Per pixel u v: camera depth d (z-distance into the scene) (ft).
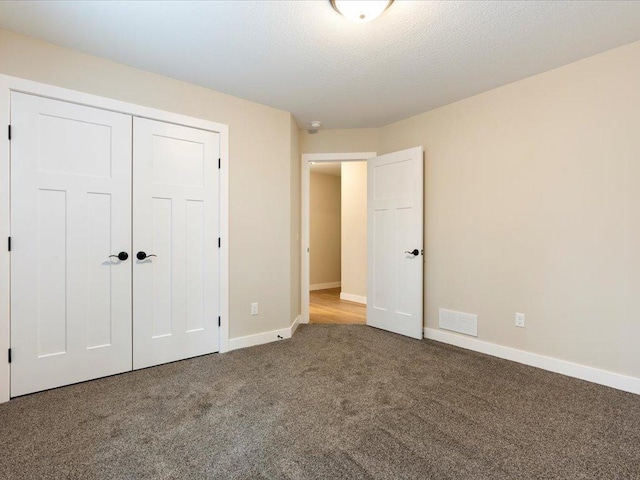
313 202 23.07
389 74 8.68
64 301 7.48
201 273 9.52
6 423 5.98
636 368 7.27
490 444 5.42
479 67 8.32
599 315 7.76
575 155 8.11
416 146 11.73
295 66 8.25
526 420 6.15
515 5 5.99
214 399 6.93
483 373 8.34
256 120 10.60
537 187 8.75
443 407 6.63
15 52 6.85
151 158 8.64
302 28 6.69
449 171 10.78
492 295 9.70
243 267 10.34
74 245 7.59
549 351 8.55
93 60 7.75
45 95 7.17
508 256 9.35
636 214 7.27
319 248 23.40
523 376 8.15
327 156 13.41
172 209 8.99
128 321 8.33
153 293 8.71
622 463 4.98
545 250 8.62
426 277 11.48
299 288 13.43
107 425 5.94
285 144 11.39
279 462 4.98
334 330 12.39
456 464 4.94
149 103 8.54
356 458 5.08
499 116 9.50
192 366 8.76
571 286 8.18
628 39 7.13
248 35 6.93
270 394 7.17
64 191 7.45
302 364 8.95
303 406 6.65
